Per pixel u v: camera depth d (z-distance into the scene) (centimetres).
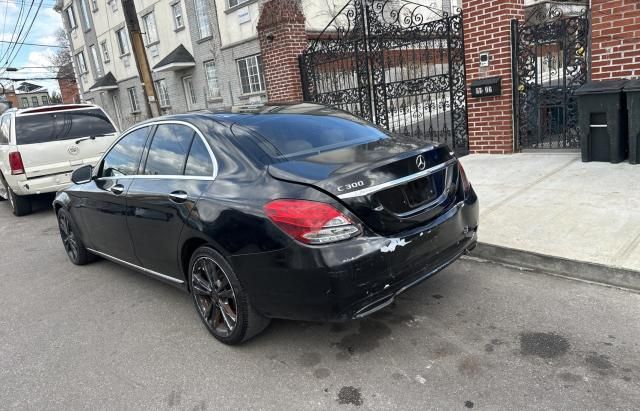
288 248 279
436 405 259
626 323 316
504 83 745
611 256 381
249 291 306
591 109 620
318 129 363
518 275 405
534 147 766
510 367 283
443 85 863
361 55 975
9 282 535
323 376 296
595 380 264
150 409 283
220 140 342
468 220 352
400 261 292
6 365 350
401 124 1321
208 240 319
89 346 367
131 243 423
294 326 361
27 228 799
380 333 338
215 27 1819
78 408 290
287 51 1066
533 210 502
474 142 812
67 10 3186
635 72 601
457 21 812
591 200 503
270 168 306
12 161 806
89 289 488
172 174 373
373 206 286
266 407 274
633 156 602
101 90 2838
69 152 844
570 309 341
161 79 2297
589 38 659
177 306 425
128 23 1123
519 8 733
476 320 340
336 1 1586
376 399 269
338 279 272
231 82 1830
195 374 313
